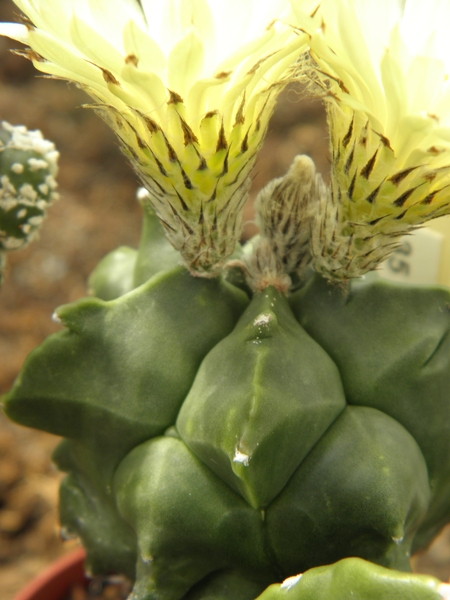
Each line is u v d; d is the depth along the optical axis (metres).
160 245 0.14
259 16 0.09
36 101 0.51
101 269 0.16
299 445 0.10
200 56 0.09
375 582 0.08
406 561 0.11
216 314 0.12
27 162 0.13
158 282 0.12
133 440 0.12
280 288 0.12
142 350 0.12
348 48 0.09
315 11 0.09
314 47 0.09
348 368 0.11
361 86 0.09
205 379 0.11
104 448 0.12
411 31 0.10
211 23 0.09
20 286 0.41
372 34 0.09
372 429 0.11
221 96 0.10
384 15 0.09
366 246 0.11
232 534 0.11
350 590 0.08
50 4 0.09
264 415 0.10
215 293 0.12
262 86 0.10
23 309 0.39
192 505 0.11
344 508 0.11
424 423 0.12
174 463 0.11
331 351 0.12
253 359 0.10
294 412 0.10
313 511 0.11
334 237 0.11
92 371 0.12
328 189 0.11
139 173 0.11
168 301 0.12
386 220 0.10
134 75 0.09
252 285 0.12
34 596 0.19
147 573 0.11
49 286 0.41
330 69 0.10
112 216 0.45
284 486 0.11
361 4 0.09
